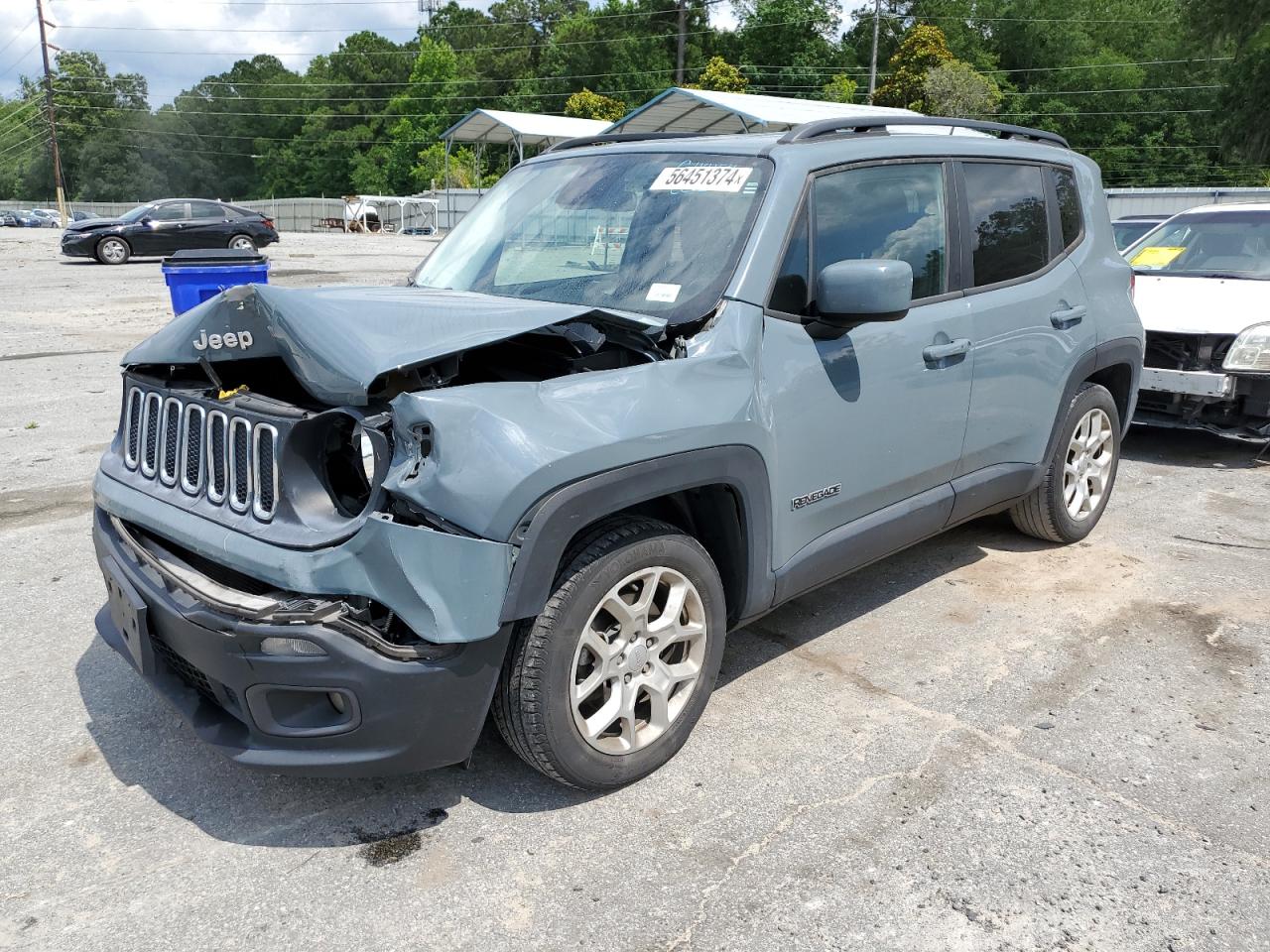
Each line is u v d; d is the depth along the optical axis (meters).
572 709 2.77
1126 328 4.93
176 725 3.40
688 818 2.87
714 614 3.11
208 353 2.93
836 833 2.81
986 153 4.26
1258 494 6.12
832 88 70.75
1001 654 3.94
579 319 2.96
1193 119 66.50
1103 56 69.56
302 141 101.81
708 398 2.94
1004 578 4.72
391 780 3.06
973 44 73.31
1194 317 6.50
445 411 2.46
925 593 4.54
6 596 4.46
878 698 3.58
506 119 38.31
